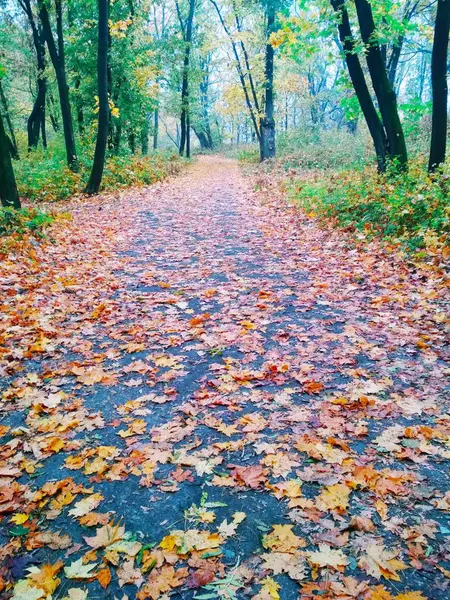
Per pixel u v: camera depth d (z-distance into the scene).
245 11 24.81
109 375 4.11
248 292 6.24
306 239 9.02
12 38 26.84
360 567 2.14
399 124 10.94
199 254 8.41
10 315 5.55
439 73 9.60
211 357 4.39
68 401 3.76
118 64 21.17
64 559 2.28
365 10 10.28
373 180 10.86
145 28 26.61
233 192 16.58
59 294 6.34
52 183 15.56
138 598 2.06
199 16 35.66
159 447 3.10
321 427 3.21
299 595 2.02
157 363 4.31
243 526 2.43
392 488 2.60
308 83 34.69
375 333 4.70
